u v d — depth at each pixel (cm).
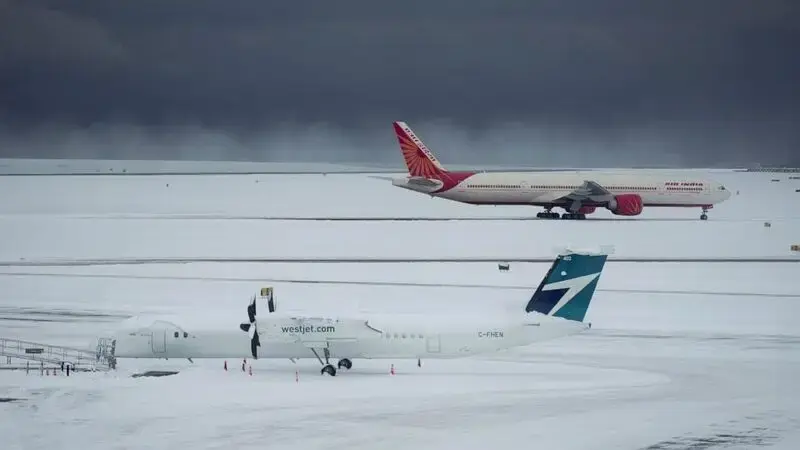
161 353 4962
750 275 8144
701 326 6291
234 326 4959
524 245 9931
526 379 4878
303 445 3778
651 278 7981
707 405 4359
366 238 10588
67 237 10888
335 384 4756
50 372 4978
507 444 3794
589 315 6638
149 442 3806
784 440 3862
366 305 6719
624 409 4297
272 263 8794
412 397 4491
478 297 6994
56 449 3719
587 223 11856
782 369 5078
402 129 12075
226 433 3922
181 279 7906
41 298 7206
